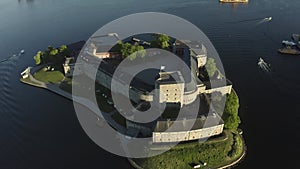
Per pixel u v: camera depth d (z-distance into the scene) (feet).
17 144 636.48
